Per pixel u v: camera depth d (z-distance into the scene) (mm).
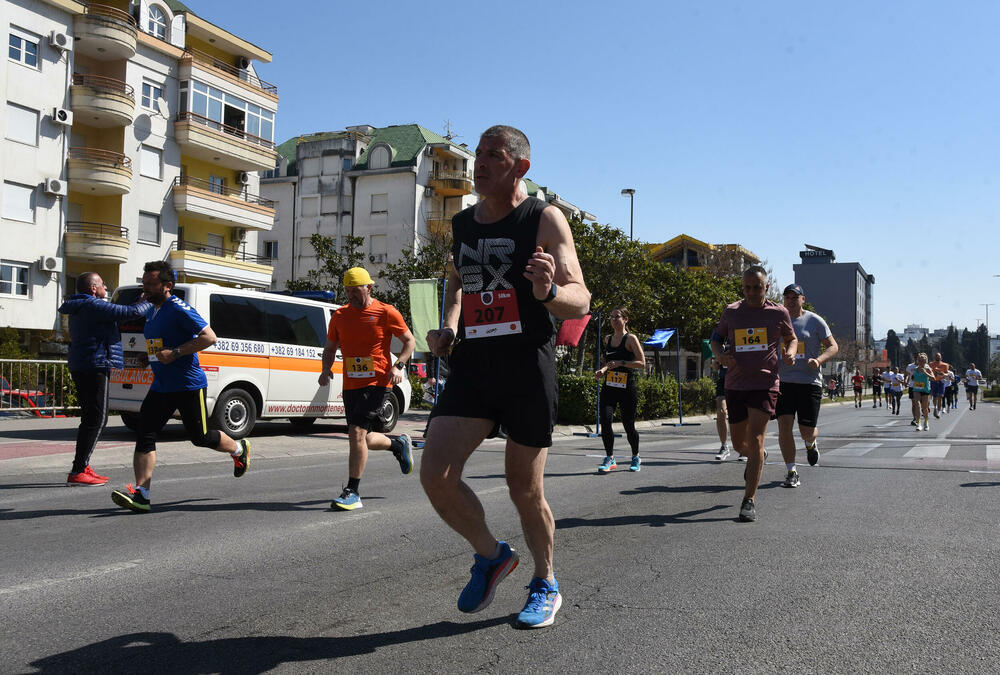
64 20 31266
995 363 109062
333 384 13836
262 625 3561
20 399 15109
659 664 3111
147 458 6289
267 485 7930
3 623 3559
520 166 3395
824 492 7641
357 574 4457
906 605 3914
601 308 29062
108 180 31969
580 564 4742
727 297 40656
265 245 57062
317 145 55688
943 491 7672
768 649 3291
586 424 19500
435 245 29516
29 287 30250
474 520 3396
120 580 4285
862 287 122062
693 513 6496
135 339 11891
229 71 40312
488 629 3521
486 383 3324
